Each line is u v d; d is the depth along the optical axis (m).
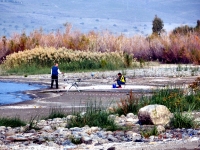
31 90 54.59
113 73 78.12
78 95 48.28
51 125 28.83
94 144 22.53
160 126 25.84
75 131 25.97
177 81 61.53
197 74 72.81
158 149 20.70
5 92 53.25
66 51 98.56
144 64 94.62
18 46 110.31
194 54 102.94
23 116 34.09
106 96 46.56
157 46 109.88
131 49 112.00
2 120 29.88
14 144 23.22
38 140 23.80
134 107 33.66
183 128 26.41
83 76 74.12
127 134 24.91
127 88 53.25
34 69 87.25
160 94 36.41
